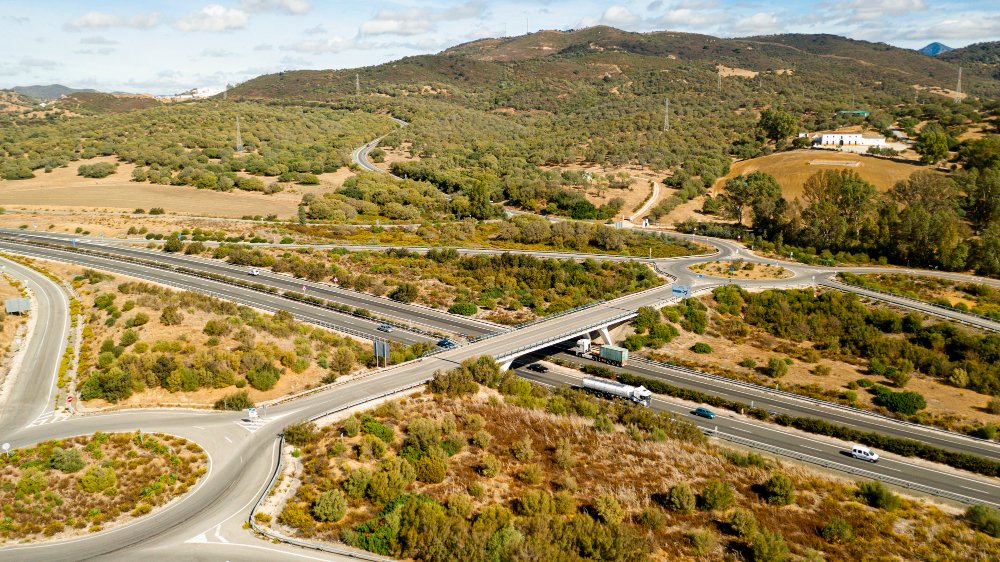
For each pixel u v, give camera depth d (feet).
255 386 227.61
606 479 182.91
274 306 316.40
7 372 232.32
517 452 189.57
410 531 143.02
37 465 172.04
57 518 152.87
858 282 378.53
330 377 239.09
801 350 309.01
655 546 152.56
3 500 158.81
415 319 313.12
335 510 152.46
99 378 216.95
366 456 179.73
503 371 246.88
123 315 272.72
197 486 166.30
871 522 167.63
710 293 366.02
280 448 184.44
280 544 143.54
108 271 351.67
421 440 186.50
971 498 184.65
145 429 195.72
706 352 305.53
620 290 367.04
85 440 186.39
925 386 272.10
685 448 206.18
